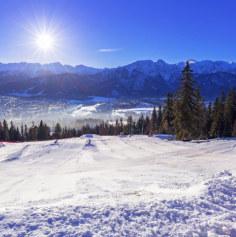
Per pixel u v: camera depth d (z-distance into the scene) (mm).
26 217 6914
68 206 7875
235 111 52062
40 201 10453
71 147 38250
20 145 40719
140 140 44688
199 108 43281
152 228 6707
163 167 19047
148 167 19312
